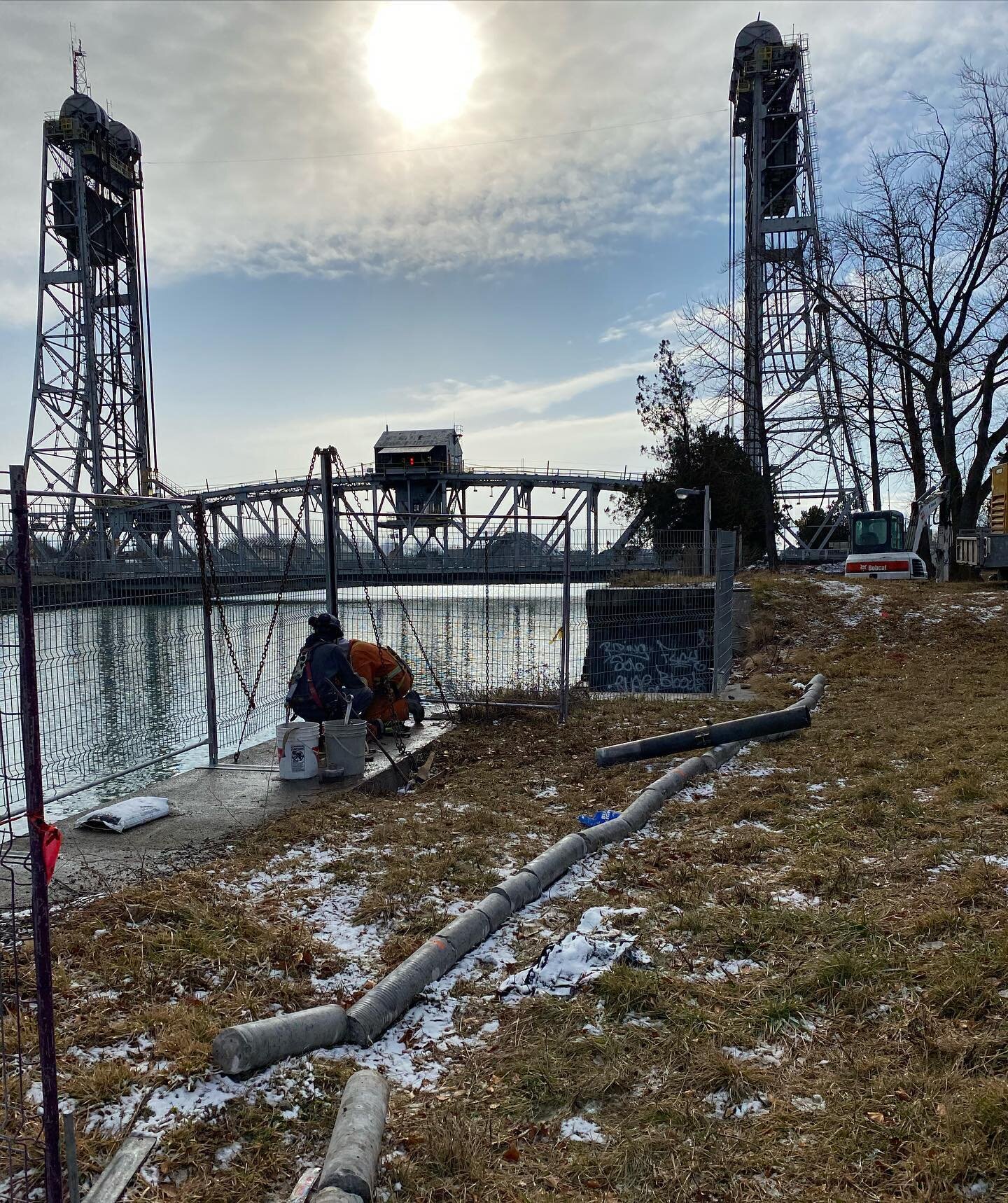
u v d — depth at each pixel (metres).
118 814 6.25
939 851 5.22
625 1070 3.34
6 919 4.54
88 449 54.88
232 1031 3.30
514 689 11.52
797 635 16.16
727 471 37.47
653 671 13.70
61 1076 3.23
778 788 7.19
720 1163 2.82
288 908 4.99
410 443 76.75
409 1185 2.77
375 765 8.11
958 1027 3.40
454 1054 3.61
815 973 3.90
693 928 4.54
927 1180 2.64
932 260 31.52
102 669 7.18
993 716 9.01
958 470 31.92
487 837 6.25
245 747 9.63
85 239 53.56
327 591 9.49
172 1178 2.80
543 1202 2.68
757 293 44.28
